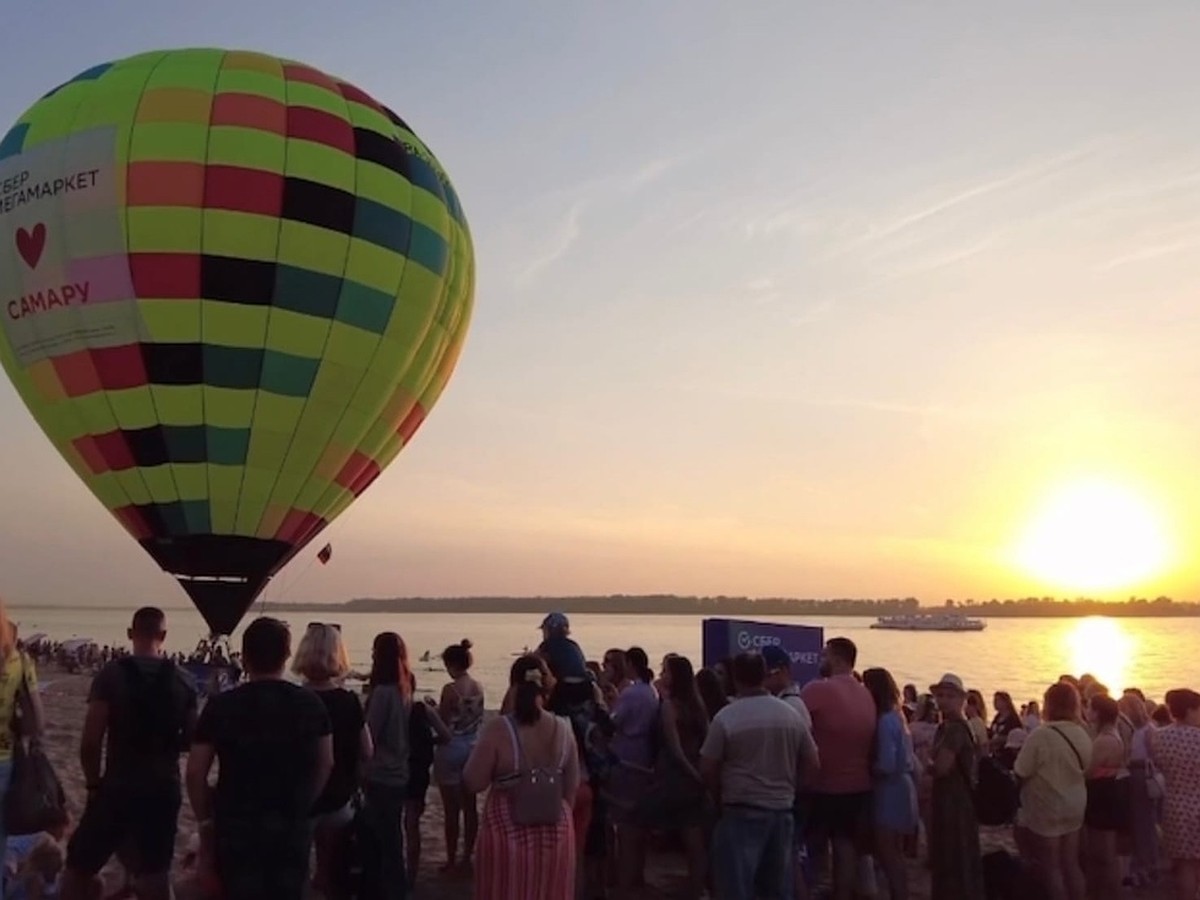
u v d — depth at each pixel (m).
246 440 11.17
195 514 11.25
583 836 6.71
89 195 10.91
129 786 5.45
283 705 4.59
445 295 12.55
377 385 11.85
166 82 11.43
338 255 11.34
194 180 10.95
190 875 5.57
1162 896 8.16
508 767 5.23
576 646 7.32
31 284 11.07
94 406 11.06
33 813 5.28
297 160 11.34
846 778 6.62
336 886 5.99
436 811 11.19
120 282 10.84
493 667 60.38
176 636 101.69
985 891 7.07
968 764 6.80
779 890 5.99
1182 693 7.32
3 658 5.23
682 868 8.65
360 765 5.48
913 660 77.50
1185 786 7.13
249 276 10.97
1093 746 7.38
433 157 13.06
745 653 6.16
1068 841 6.87
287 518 11.65
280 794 4.51
